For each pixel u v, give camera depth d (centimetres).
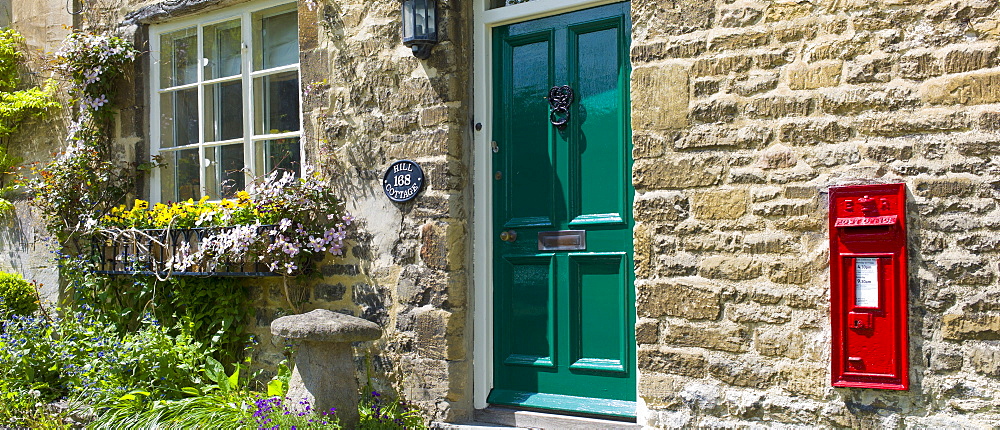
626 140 383
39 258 569
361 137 441
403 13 416
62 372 480
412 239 421
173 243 486
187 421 390
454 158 412
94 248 530
